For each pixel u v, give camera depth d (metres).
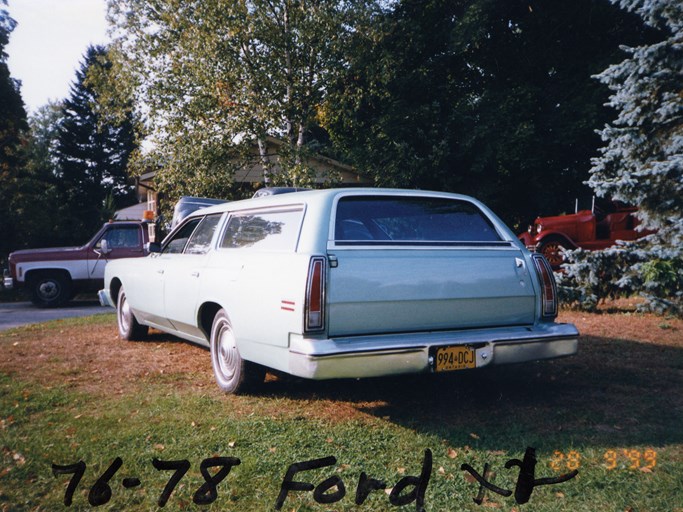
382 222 4.49
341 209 4.39
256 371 4.96
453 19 20.34
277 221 4.73
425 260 4.29
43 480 3.44
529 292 4.64
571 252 9.60
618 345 6.92
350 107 20.67
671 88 9.66
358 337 4.04
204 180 16.89
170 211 17.84
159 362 6.45
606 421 4.33
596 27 19.69
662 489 3.20
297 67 18.58
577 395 4.99
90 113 47.31
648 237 9.72
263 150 18.64
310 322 3.93
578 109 18.50
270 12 18.38
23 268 14.55
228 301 4.87
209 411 4.64
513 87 20.27
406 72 20.50
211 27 17.06
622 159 9.81
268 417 4.46
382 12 19.86
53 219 28.14
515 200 21.41
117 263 7.93
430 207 4.73
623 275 9.46
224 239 5.46
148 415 4.55
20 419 4.50
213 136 17.22
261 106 17.11
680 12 9.63
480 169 18.72
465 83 21.66
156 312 6.56
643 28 19.09
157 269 6.52
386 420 4.42
